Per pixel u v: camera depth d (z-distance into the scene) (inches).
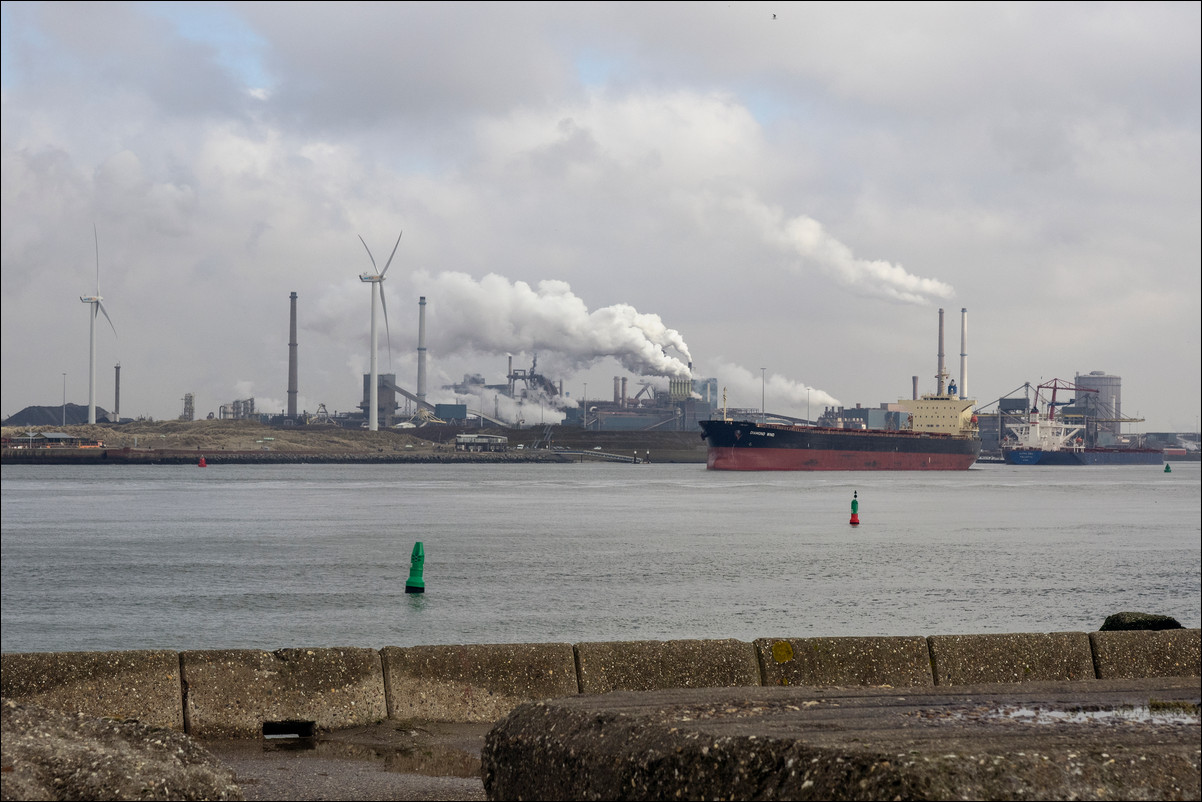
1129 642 755.4
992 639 743.1
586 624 2583.7
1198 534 5295.3
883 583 3321.9
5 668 645.9
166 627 2593.5
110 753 431.2
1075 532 5442.9
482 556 4170.8
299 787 540.7
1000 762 310.3
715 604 2881.4
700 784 336.8
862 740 338.6
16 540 5034.5
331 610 2815.0
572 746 381.4
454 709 702.5
